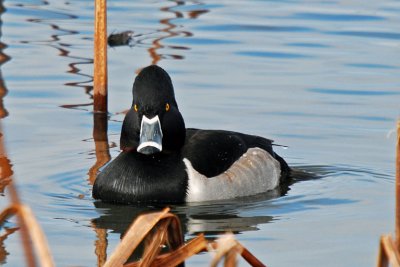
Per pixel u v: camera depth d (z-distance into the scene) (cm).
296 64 1806
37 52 1848
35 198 1209
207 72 1747
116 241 1063
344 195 1238
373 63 1808
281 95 1633
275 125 1497
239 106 1578
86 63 1794
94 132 1481
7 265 968
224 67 1780
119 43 1916
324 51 1888
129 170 1210
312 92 1648
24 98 1612
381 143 1421
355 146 1412
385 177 1298
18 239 1040
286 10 2191
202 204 1205
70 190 1245
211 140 1259
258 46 1917
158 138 1182
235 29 2034
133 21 2078
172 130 1220
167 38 1956
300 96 1628
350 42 1948
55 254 1017
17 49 1864
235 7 2217
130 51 1870
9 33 1969
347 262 992
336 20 2103
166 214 796
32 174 1287
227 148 1259
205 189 1212
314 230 1101
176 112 1223
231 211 1182
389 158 1365
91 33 1984
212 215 1165
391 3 2253
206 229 1112
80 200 1212
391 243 720
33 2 2222
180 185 1204
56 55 1833
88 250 1032
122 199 1203
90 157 1370
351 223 1124
